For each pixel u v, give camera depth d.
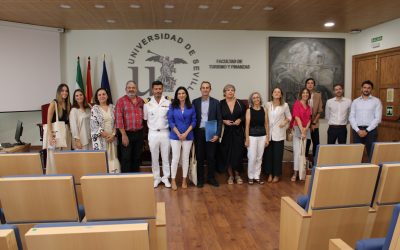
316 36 7.83
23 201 2.09
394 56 6.70
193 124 5.21
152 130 5.24
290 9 5.79
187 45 7.57
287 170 6.58
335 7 5.66
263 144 5.52
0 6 5.48
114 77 7.49
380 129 7.17
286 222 2.63
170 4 5.42
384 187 2.33
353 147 3.30
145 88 7.56
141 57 7.51
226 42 7.64
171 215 4.17
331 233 2.39
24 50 6.80
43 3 5.30
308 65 7.84
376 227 2.46
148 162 6.83
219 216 4.12
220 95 7.71
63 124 4.82
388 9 5.82
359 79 7.84
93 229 1.26
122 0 5.17
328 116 6.23
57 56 7.25
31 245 1.23
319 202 2.27
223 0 5.21
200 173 5.41
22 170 2.83
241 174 6.27
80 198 3.06
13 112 7.18
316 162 3.29
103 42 7.43
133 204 2.07
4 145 5.42
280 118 5.59
